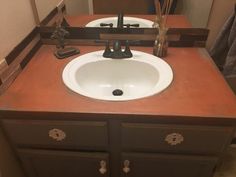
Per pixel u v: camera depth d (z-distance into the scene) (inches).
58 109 31.9
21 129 34.3
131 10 46.8
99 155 37.3
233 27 45.9
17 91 35.6
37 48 47.2
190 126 31.7
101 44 48.6
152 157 36.7
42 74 39.6
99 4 46.7
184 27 45.8
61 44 46.6
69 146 36.8
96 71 45.3
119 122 32.5
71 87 35.9
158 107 32.0
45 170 41.8
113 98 33.5
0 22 35.0
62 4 47.8
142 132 33.0
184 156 36.2
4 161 39.4
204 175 39.1
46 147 37.6
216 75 38.7
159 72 40.2
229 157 61.1
